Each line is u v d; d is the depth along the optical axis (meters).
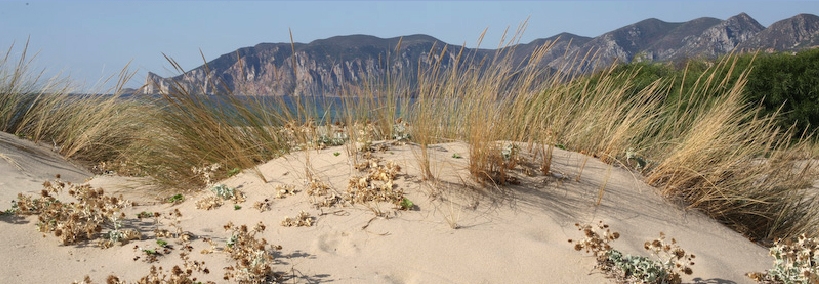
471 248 4.43
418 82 6.06
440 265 4.23
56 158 8.43
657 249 4.26
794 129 10.98
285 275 4.09
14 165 7.33
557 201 5.21
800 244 4.41
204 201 5.56
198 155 6.48
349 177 5.55
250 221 5.05
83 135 8.80
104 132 9.10
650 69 11.43
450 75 6.26
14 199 5.79
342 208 5.09
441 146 6.17
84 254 4.47
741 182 5.89
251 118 6.73
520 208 5.03
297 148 6.49
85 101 9.65
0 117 9.26
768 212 5.75
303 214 4.95
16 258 4.31
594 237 4.36
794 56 12.36
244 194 5.62
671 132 7.07
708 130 6.04
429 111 6.22
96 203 5.04
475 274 4.11
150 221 5.17
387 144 6.21
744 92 11.53
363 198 5.15
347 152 5.95
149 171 6.58
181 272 3.99
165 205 5.75
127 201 5.82
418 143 6.24
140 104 8.14
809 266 4.22
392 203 5.07
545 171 5.63
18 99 9.57
